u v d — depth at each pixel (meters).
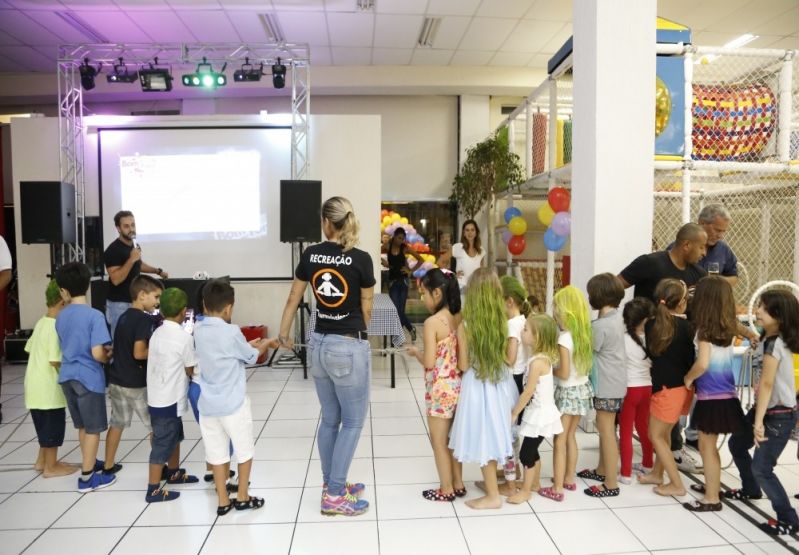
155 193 6.30
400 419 4.07
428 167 8.88
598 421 2.81
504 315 2.60
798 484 2.91
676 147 3.81
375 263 6.44
